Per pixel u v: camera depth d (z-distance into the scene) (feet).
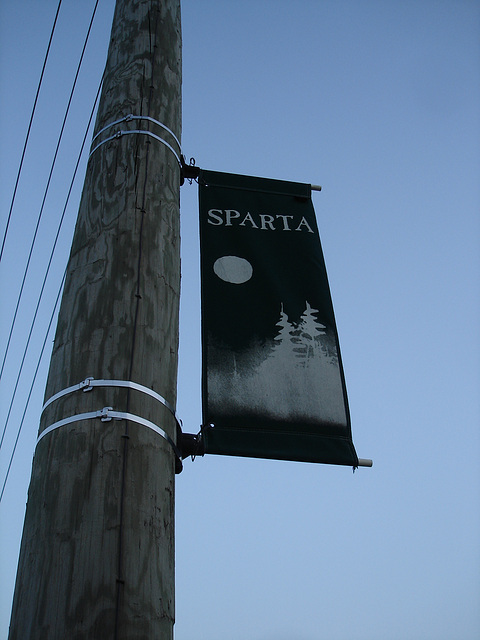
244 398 14.88
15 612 10.70
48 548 10.87
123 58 17.57
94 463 11.51
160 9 18.60
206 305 16.25
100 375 12.41
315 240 18.54
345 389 15.64
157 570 11.10
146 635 10.42
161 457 12.19
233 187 19.20
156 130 16.31
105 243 14.12
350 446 14.90
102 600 10.37
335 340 16.40
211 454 13.87
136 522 11.21
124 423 11.97
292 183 19.84
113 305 13.25
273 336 16.06
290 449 14.43
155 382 12.78
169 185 15.75
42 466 11.84
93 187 15.34
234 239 17.92
